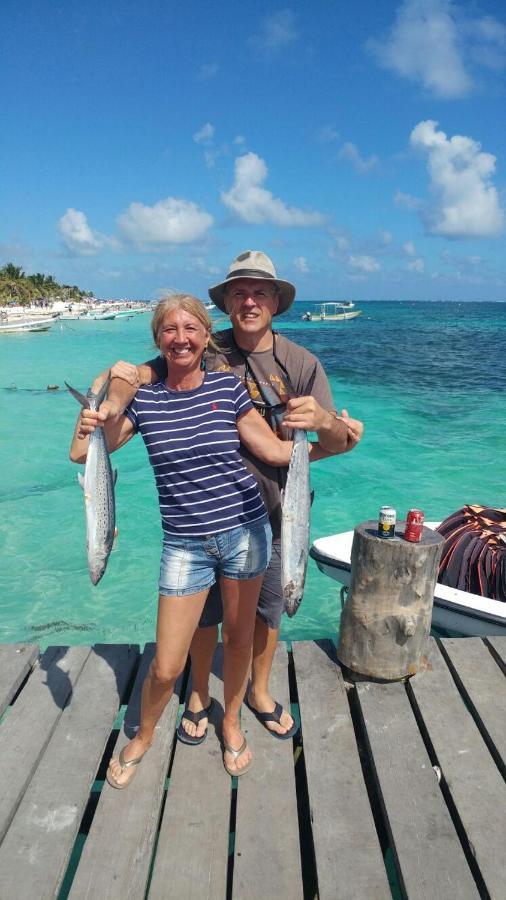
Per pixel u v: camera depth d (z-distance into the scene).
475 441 13.75
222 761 3.23
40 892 2.47
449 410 17.41
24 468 11.26
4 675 3.81
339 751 3.34
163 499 2.73
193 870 2.61
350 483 10.70
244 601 2.83
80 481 2.67
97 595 6.66
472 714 3.64
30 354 32.12
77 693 3.72
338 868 2.64
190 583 2.71
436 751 3.31
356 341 46.38
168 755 3.24
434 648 4.24
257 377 3.01
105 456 2.70
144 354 32.22
